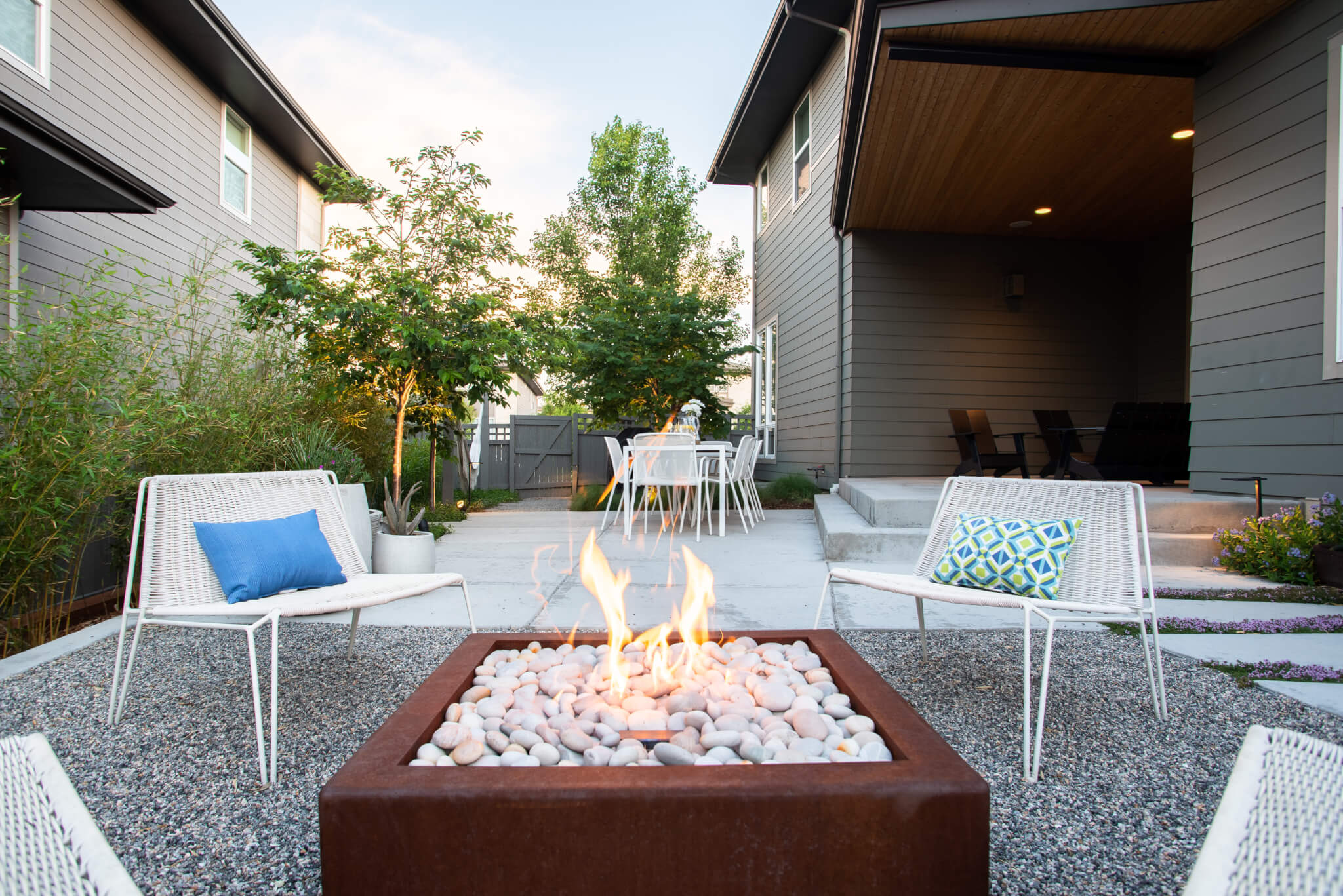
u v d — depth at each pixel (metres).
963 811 1.04
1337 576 3.32
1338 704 1.99
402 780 1.05
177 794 1.60
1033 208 6.32
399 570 3.76
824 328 7.91
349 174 5.41
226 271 5.04
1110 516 2.16
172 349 4.18
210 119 7.34
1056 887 1.25
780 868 1.03
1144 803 1.52
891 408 6.92
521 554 4.70
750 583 3.69
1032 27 3.89
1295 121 3.72
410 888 1.02
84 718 2.03
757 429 11.57
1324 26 3.57
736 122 9.94
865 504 4.89
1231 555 3.71
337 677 2.38
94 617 3.71
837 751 1.28
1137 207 6.30
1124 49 4.13
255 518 2.38
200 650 2.69
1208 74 4.22
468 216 5.50
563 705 1.50
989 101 4.50
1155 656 1.96
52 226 5.16
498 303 5.57
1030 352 7.11
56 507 2.95
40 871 0.70
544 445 11.09
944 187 5.84
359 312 4.90
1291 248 3.75
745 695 1.57
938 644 2.68
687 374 8.39
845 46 7.34
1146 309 7.19
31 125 3.68
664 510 7.42
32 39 5.14
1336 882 0.67
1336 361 3.53
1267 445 3.88
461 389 5.79
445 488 7.95
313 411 5.58
